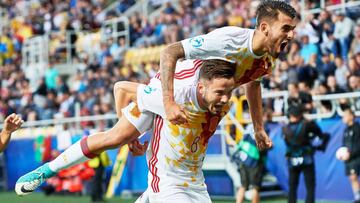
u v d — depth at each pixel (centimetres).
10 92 2389
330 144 1369
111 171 1778
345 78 1428
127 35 2270
